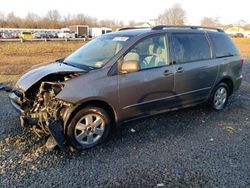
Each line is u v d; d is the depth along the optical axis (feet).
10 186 10.58
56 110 13.02
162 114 17.57
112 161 12.53
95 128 13.78
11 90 15.71
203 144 14.42
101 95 13.41
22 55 72.95
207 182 11.02
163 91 15.80
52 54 78.07
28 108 14.23
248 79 33.09
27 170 11.68
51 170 11.72
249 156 13.21
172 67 16.01
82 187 10.61
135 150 13.60
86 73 13.41
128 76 14.24
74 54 17.04
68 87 12.77
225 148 14.01
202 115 18.88
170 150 13.65
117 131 15.79
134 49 14.74
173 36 16.56
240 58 20.76
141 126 16.58
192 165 12.26
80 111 13.17
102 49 15.67
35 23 319.06
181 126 16.80
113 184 10.82
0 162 12.25
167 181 11.05
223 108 20.40
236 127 16.96
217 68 18.62
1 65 48.96
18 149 13.46
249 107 21.20
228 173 11.68
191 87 17.25
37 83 13.82
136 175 11.44
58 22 337.11
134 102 14.70
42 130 13.87
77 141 13.34
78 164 12.23
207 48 18.31
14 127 16.01
